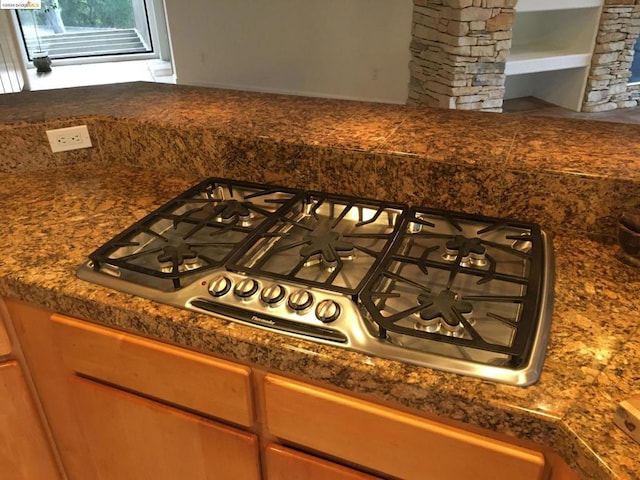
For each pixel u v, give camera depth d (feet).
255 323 2.79
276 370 2.84
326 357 2.58
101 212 4.01
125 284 3.11
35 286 3.18
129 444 3.63
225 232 3.66
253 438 3.12
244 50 17.74
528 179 3.56
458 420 2.43
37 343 3.58
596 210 3.49
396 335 2.71
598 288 3.02
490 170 3.63
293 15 16.63
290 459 3.03
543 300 2.84
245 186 4.24
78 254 3.46
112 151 4.86
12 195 4.31
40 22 19.26
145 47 21.03
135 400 3.38
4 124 4.55
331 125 4.44
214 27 17.57
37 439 4.03
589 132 4.19
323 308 2.77
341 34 16.35
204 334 2.82
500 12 13.42
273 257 3.45
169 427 3.36
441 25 13.91
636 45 15.92
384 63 16.20
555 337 2.63
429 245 3.57
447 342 2.50
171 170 4.70
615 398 2.28
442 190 3.82
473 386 2.37
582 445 2.09
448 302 2.78
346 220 3.92
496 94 14.47
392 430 2.64
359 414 2.68
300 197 3.99
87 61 20.42
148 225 3.68
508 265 3.35
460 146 3.93
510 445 2.42
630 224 3.18
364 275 3.25
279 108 4.91
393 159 3.85
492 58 13.93
